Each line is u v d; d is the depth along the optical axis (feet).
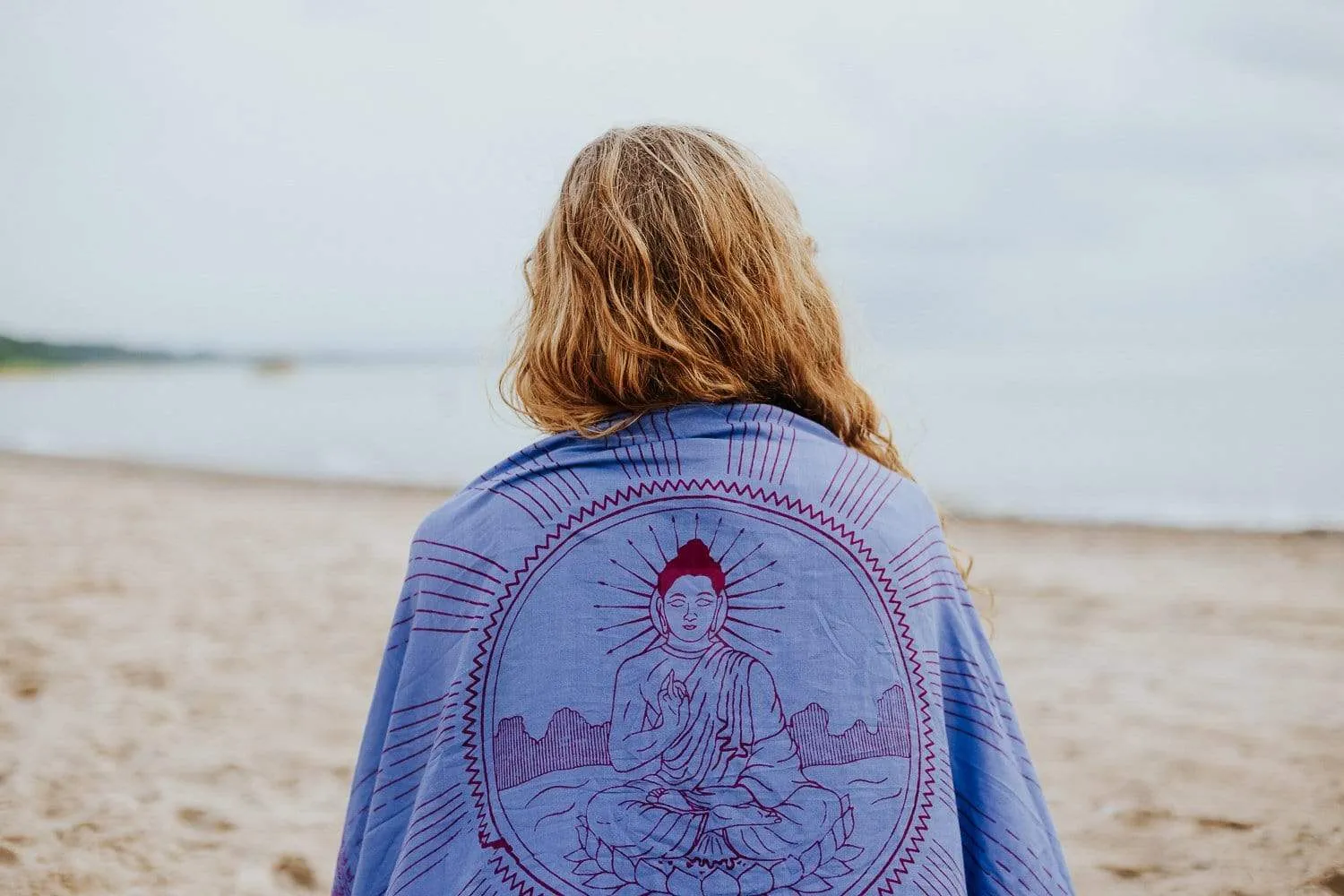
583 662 3.57
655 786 3.45
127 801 11.21
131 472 48.80
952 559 4.12
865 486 3.89
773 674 3.57
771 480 3.78
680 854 3.39
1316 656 18.71
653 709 3.52
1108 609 22.72
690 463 3.80
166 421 81.20
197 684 15.74
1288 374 89.51
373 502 41.01
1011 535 34.30
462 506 3.90
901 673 3.69
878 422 4.78
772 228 4.20
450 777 3.56
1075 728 14.71
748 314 4.06
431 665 3.77
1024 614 22.44
